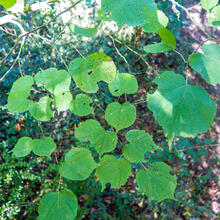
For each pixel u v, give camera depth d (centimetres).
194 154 320
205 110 56
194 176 342
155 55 387
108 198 297
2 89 294
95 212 276
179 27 412
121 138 322
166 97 58
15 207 205
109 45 329
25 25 264
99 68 73
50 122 305
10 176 215
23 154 77
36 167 287
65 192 76
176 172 324
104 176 79
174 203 306
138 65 344
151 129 359
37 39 269
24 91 76
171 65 401
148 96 61
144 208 297
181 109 56
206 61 62
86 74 74
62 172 75
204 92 58
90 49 308
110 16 55
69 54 297
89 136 80
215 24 74
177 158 335
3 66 283
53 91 74
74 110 76
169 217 292
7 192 222
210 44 66
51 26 271
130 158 80
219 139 394
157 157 307
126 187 305
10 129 287
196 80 427
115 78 76
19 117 289
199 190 334
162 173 81
